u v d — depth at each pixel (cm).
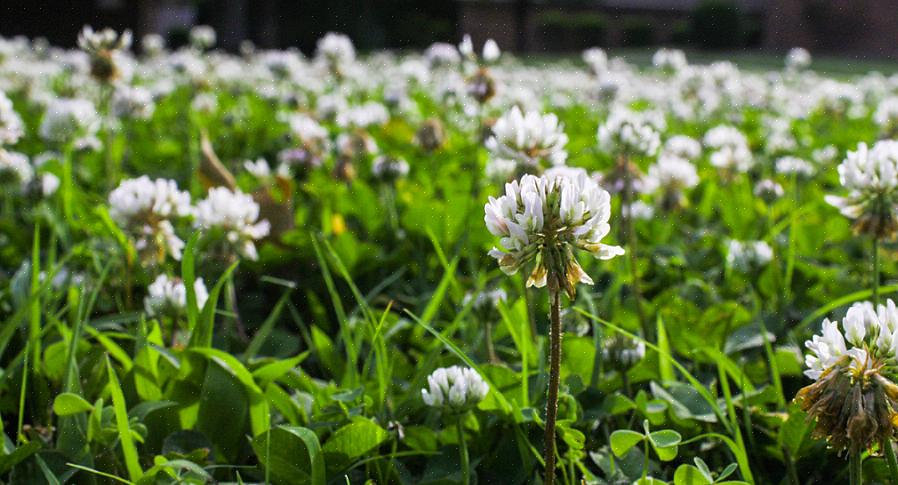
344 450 35
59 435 35
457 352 35
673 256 55
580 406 37
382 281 53
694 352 42
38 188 54
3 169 56
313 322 49
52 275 39
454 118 109
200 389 37
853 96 146
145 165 84
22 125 84
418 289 52
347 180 67
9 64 151
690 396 38
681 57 169
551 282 31
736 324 44
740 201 65
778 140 98
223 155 91
